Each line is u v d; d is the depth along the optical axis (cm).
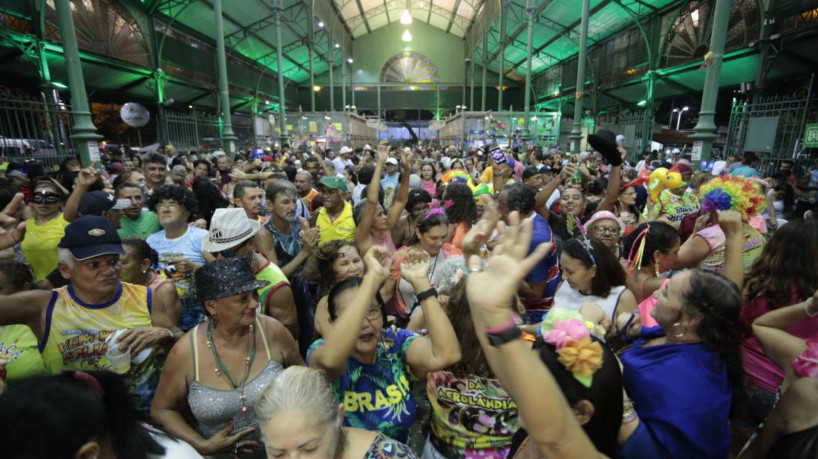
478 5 2823
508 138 2098
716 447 134
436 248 292
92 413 95
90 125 658
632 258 255
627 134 1752
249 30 2295
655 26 1662
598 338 132
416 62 3881
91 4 1281
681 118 2428
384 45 3859
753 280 205
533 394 85
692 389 136
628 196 421
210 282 167
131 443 109
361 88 3903
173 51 1773
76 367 189
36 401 90
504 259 90
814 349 128
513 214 92
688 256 271
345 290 183
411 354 176
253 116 2622
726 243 209
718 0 543
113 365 172
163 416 175
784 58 1091
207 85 2061
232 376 177
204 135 1939
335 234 392
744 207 262
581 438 88
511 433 161
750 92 1052
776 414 128
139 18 1525
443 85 3897
